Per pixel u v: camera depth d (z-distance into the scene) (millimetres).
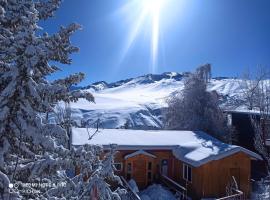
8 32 6156
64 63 6254
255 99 40562
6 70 5285
